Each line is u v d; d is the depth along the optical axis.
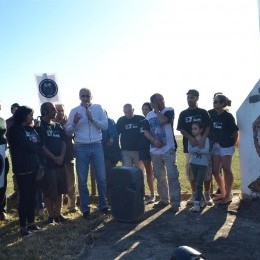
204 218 6.80
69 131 7.00
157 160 7.50
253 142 7.80
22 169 6.09
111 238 5.99
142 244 5.69
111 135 8.15
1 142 6.65
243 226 6.36
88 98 7.22
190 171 7.40
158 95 7.21
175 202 7.26
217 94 7.65
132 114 8.48
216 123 7.61
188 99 7.33
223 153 7.56
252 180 7.84
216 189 9.68
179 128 7.44
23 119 6.17
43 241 5.92
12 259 5.24
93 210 7.73
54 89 7.88
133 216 6.62
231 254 5.27
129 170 6.64
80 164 7.20
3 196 7.04
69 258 5.26
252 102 7.79
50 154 6.55
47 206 6.84
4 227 6.86
